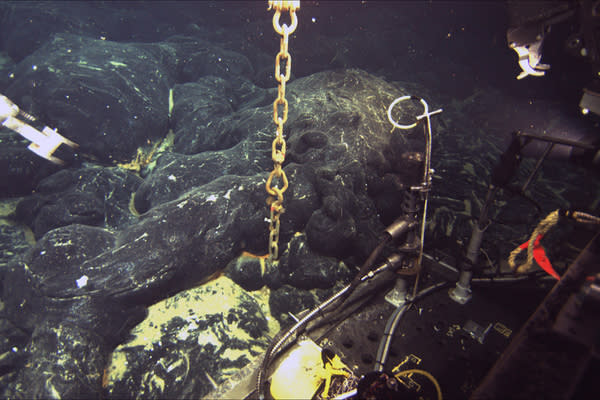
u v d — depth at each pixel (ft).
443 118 33.01
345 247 17.80
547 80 40.50
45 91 23.89
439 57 46.24
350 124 21.35
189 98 28.73
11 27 34.96
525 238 20.44
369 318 12.29
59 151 22.88
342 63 41.63
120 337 14.28
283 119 8.29
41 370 12.45
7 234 20.74
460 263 12.55
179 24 48.75
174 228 15.92
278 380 9.96
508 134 33.09
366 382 8.96
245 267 17.49
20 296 14.70
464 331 11.91
